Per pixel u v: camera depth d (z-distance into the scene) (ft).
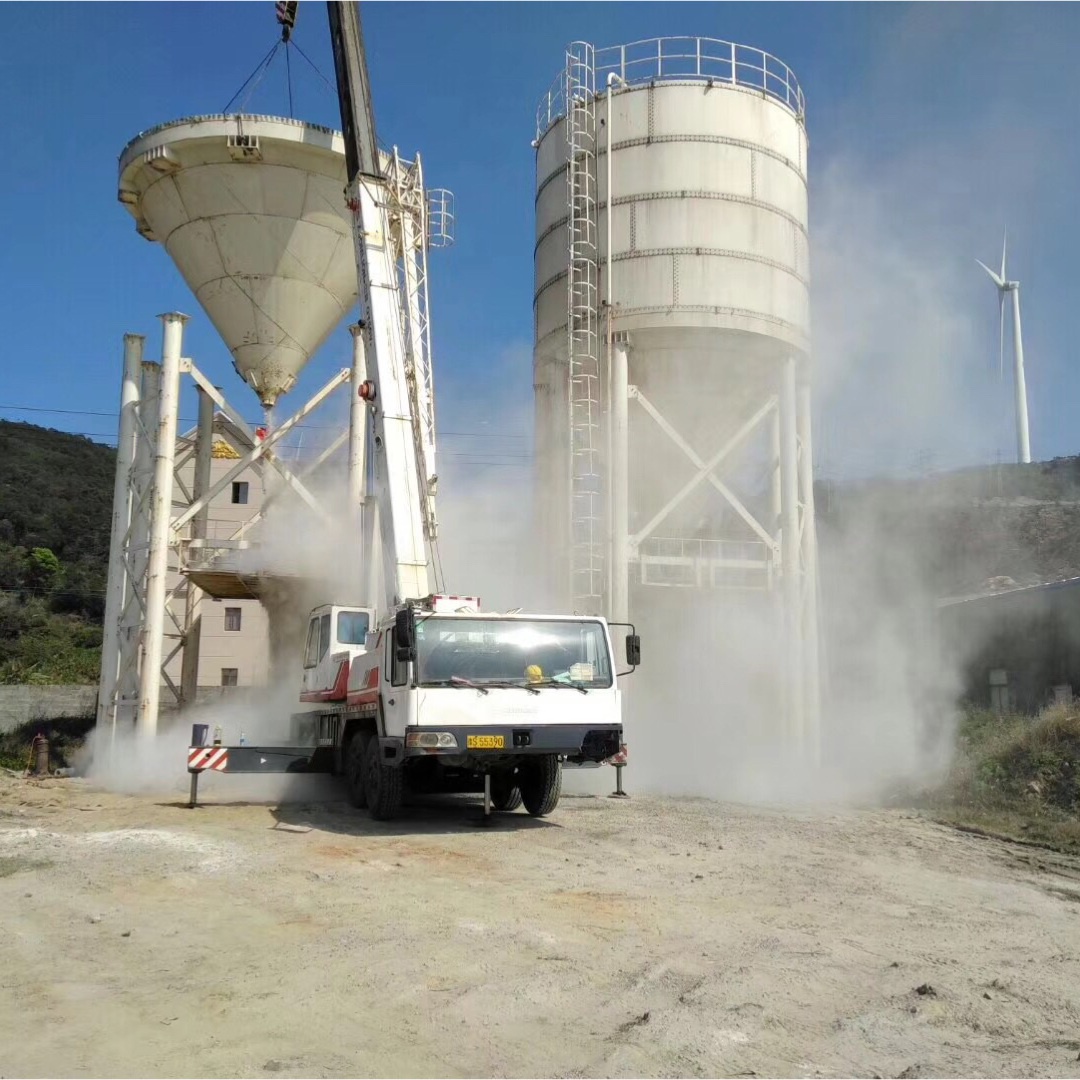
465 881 32.42
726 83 74.23
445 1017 19.71
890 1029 19.07
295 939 25.62
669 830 42.70
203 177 72.59
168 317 73.46
